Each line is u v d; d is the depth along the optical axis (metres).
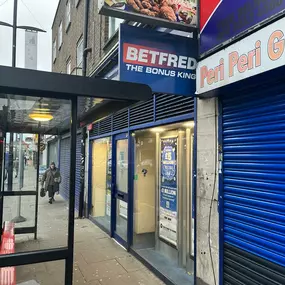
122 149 6.07
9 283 3.22
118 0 2.72
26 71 2.06
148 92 2.41
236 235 2.90
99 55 7.69
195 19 3.07
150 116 4.72
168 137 4.72
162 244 4.89
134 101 2.49
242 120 2.87
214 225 3.19
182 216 4.33
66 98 2.46
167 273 4.12
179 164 4.41
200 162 3.45
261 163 2.64
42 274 3.93
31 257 2.44
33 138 5.50
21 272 3.98
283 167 2.42
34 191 5.39
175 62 2.96
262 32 2.24
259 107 2.67
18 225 4.99
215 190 3.19
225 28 2.71
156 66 2.87
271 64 2.15
